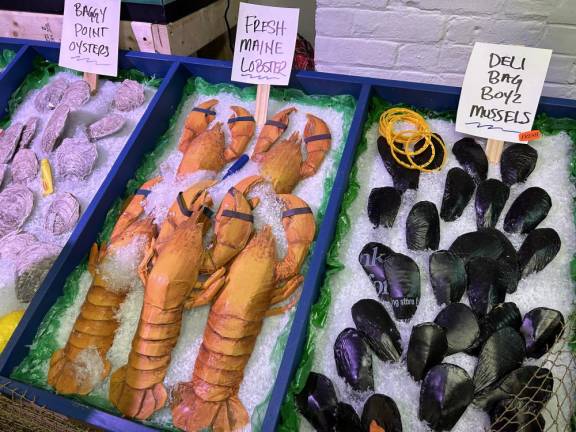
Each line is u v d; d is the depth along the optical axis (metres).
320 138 1.31
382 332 1.01
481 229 1.14
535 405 0.92
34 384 1.03
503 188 1.19
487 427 0.93
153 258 1.13
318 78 1.38
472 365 1.00
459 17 1.35
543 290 1.07
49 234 1.28
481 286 1.05
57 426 0.97
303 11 2.10
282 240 1.16
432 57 1.48
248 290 1.03
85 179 1.37
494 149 1.26
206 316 1.11
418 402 0.96
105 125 1.45
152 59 1.51
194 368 1.03
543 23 1.32
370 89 1.35
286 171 1.23
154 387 1.01
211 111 1.44
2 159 1.45
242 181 1.21
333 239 1.15
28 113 1.60
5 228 1.30
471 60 1.20
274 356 1.03
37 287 1.17
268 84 1.37
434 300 1.07
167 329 1.04
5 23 1.69
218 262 1.10
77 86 1.56
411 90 1.33
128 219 1.23
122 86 1.54
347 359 0.99
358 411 0.97
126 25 1.52
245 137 1.36
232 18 1.91
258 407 0.97
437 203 1.21
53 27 1.64
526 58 1.16
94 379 1.03
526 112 1.20
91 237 1.22
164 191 1.26
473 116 1.24
